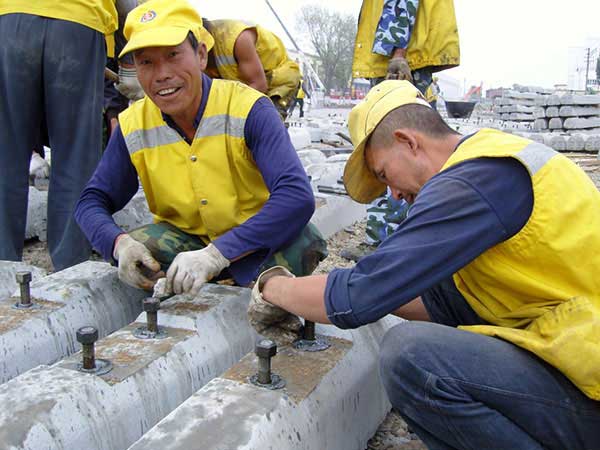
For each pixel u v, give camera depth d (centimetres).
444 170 148
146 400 180
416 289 143
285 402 164
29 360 208
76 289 237
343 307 149
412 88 173
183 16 226
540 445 144
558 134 1112
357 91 3588
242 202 247
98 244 237
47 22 306
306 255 245
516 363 144
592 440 142
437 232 141
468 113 1244
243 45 315
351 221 498
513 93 1594
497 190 141
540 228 139
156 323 208
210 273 211
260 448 147
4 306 226
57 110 317
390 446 211
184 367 195
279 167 226
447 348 146
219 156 235
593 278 141
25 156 323
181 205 241
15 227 324
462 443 149
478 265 150
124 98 444
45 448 153
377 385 213
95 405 168
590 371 135
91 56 320
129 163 250
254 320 195
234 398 163
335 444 182
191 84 223
